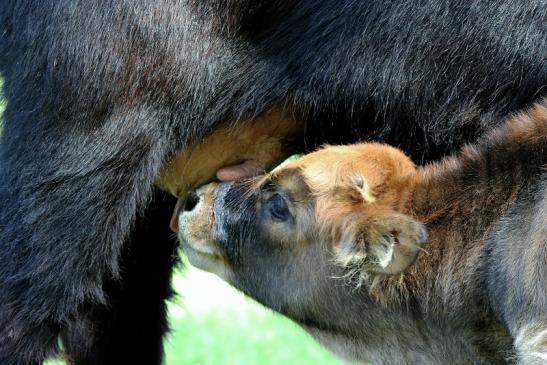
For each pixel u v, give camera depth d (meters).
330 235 11.30
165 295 13.55
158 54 11.33
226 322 23.30
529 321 10.01
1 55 11.56
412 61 11.66
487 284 10.68
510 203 10.73
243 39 11.73
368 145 11.69
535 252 10.08
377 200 11.18
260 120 12.06
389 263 10.64
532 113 11.12
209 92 11.66
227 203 12.11
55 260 11.35
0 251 11.41
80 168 11.27
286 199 11.67
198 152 12.05
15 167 11.36
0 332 11.39
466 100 11.73
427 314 11.16
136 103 11.34
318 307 11.67
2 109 11.68
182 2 11.38
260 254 11.91
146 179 11.52
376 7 11.61
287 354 20.75
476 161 11.06
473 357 11.09
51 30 11.16
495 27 11.48
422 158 12.16
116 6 11.16
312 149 12.37
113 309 13.05
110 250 11.49
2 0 11.41
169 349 20.52
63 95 11.20
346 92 11.84
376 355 11.61
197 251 12.28
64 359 12.52
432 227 11.05
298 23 11.74
